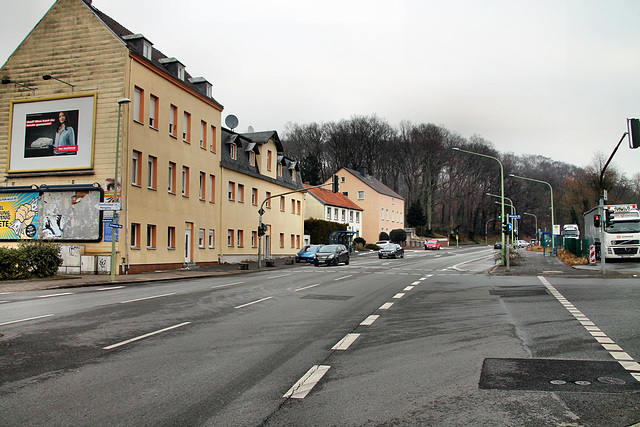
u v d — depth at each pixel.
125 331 9.48
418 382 6.15
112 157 26.30
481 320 11.05
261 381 6.18
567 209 79.81
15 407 5.16
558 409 5.13
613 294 15.98
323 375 6.48
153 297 15.51
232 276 27.17
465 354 7.70
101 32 27.00
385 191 89.38
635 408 5.15
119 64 26.64
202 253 34.69
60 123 27.17
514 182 107.25
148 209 28.33
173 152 31.05
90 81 26.95
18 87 28.05
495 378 6.31
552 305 13.48
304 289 18.53
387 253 52.94
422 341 8.73
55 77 27.50
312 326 10.26
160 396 5.55
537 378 6.28
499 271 28.47
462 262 44.22
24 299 14.93
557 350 7.91
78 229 26.44
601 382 6.08
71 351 7.74
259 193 44.25
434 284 20.81
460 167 99.00
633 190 73.75
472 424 4.73
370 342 8.64
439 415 4.97
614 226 33.78
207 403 5.32
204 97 34.59
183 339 8.77
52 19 27.78
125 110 26.42
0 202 27.61
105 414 4.96
